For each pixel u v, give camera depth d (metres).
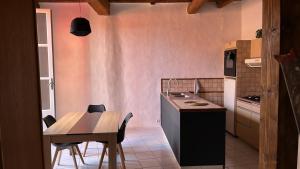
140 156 4.26
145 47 5.90
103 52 5.83
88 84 5.89
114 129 3.09
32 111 0.99
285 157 1.37
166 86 5.99
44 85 5.52
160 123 6.03
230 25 5.98
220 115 3.51
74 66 5.82
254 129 4.44
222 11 5.94
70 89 5.86
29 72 0.97
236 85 5.10
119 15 5.79
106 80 5.91
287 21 1.31
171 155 4.29
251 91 5.10
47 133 2.93
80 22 3.72
